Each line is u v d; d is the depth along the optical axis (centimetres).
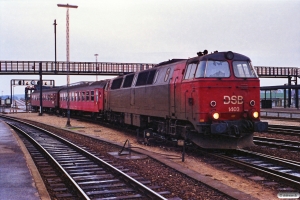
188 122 1400
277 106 5809
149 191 786
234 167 1115
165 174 1026
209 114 1255
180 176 996
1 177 908
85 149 1582
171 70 1552
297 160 1217
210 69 1274
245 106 1292
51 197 817
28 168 1025
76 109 3912
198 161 1237
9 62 4166
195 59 1336
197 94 1267
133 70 4566
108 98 2656
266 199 789
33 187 809
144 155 1359
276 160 1138
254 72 1330
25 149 1434
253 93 1308
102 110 2941
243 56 1331
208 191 839
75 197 823
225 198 783
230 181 955
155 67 1794
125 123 2238
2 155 1269
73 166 1182
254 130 1258
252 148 1472
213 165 1158
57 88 5066
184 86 1376
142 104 1884
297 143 1531
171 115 1514
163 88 1592
